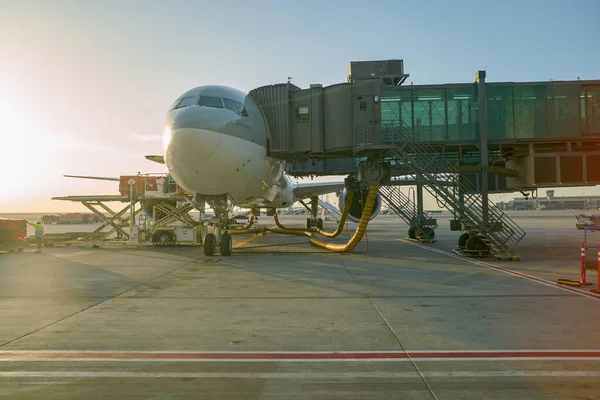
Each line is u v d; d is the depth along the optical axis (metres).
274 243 24.42
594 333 6.09
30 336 6.10
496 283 10.48
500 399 3.97
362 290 9.64
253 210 33.06
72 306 8.12
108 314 7.45
